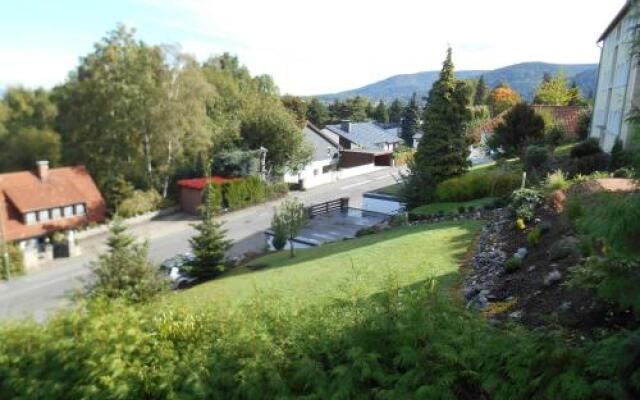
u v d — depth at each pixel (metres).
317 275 14.69
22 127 44.53
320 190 46.06
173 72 39.88
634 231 4.63
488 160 42.53
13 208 32.41
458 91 25.91
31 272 27.28
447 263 12.90
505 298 9.02
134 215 36.91
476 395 5.35
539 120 30.88
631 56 5.51
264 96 57.41
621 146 19.88
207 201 22.45
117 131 39.53
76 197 34.84
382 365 5.87
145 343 7.29
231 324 7.32
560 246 9.56
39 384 7.29
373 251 16.33
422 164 26.75
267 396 6.00
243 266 21.95
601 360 4.61
